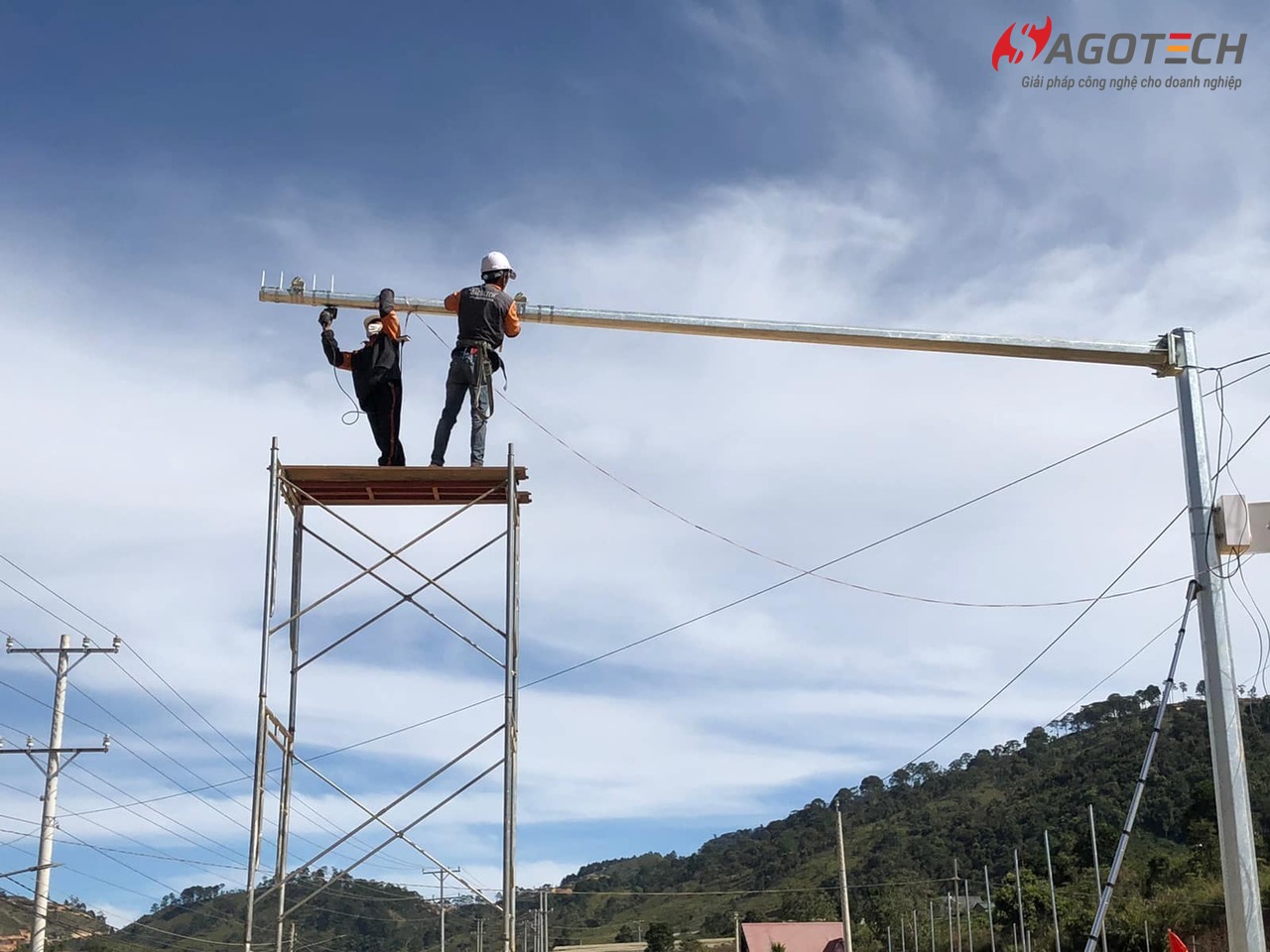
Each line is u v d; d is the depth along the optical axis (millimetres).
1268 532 12898
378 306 14008
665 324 13719
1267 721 65812
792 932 76625
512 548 13031
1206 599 12859
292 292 13930
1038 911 61438
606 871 143750
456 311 14055
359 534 13492
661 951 84062
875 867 90125
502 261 14102
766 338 13750
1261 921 11984
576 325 14016
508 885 12094
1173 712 88812
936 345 13492
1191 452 13258
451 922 87750
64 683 32531
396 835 12617
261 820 12578
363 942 87438
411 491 13867
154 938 74625
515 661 12734
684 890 117688
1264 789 60062
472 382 13773
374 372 14078
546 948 63406
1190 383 13445
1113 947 51938
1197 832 59031
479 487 13727
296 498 13930
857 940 75188
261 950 13438
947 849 87188
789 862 108188
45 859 31078
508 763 12422
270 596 12703
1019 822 83562
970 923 65250
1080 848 70938
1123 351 13461
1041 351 13484
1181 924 50344
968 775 107812
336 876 13227
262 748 12508
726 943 89625
